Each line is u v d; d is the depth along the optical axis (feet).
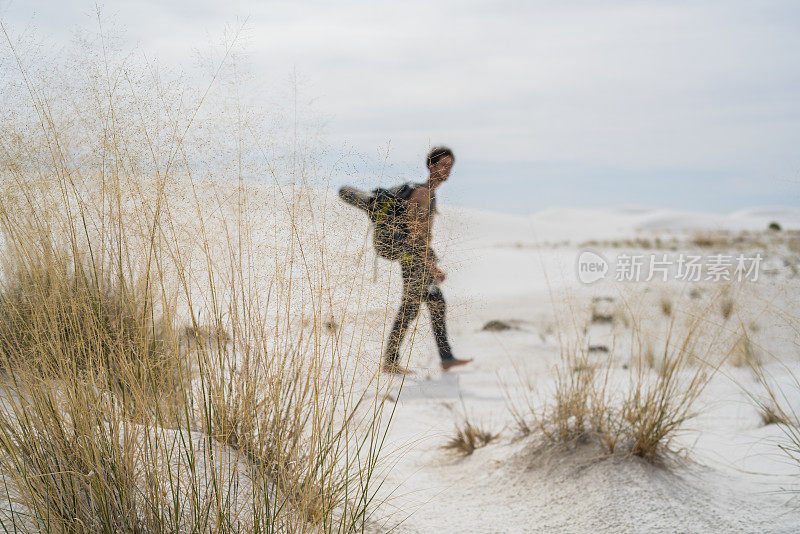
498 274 52.08
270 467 6.98
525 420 12.10
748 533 7.73
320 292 6.92
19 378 6.11
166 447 6.20
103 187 6.61
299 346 7.03
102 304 6.56
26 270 6.53
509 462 10.32
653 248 68.80
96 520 5.87
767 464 10.04
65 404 6.08
